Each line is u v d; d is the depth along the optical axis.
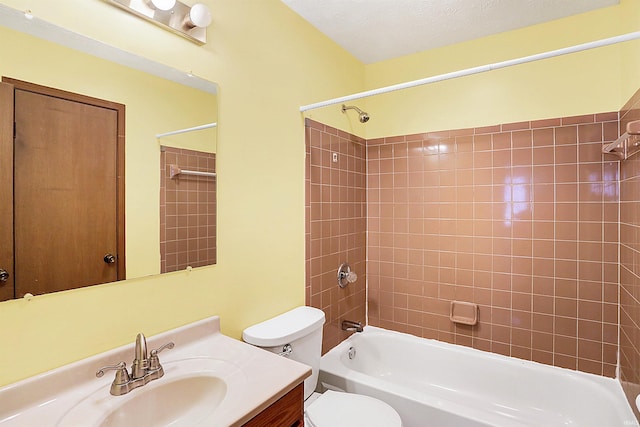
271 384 1.00
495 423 1.45
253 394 0.94
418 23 1.99
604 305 1.88
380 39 2.18
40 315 0.92
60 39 0.95
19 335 0.89
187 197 1.29
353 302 2.44
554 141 1.98
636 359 1.52
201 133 1.33
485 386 2.10
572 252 1.95
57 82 0.95
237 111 1.48
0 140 0.85
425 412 1.61
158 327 1.20
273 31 1.68
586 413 1.80
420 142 2.39
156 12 1.16
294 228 1.84
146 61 1.15
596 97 1.87
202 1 1.32
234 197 1.47
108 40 1.05
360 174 2.52
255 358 1.17
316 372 1.69
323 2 1.77
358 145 2.49
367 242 2.61
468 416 1.51
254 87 1.57
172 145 1.23
